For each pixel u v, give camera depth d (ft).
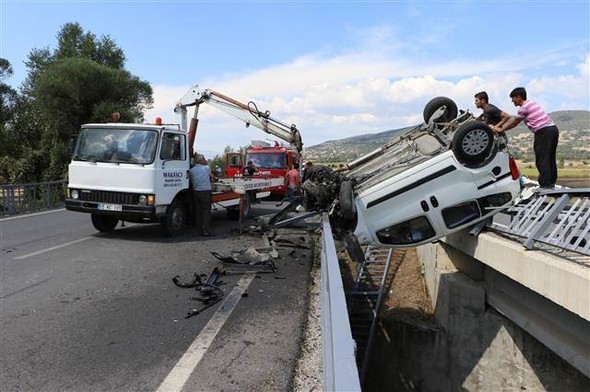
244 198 46.52
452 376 30.73
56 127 116.57
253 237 37.14
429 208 25.77
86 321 18.30
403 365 32.63
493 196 26.00
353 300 36.52
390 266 43.73
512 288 26.25
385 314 34.50
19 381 13.47
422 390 31.83
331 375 6.95
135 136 33.88
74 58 119.34
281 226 32.71
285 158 82.48
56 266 26.68
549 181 27.86
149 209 33.09
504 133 27.25
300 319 18.89
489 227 26.86
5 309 19.52
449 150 25.89
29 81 137.28
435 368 31.55
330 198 28.09
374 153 30.73
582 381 24.91
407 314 34.65
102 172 33.53
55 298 21.07
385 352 33.17
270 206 62.64
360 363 32.91
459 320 30.35
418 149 27.89
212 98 45.62
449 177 25.59
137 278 24.56
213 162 93.25
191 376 13.93
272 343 16.47
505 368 28.17
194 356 15.30
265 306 20.51
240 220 41.45
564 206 21.29
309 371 14.49
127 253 30.35
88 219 47.73
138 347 15.97
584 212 20.99
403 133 30.96
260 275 25.76
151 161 33.09
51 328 17.52
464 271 31.86
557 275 18.21
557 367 25.90
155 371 14.23
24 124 135.74
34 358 14.99
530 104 28.04
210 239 35.86
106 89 117.80
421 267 43.09
